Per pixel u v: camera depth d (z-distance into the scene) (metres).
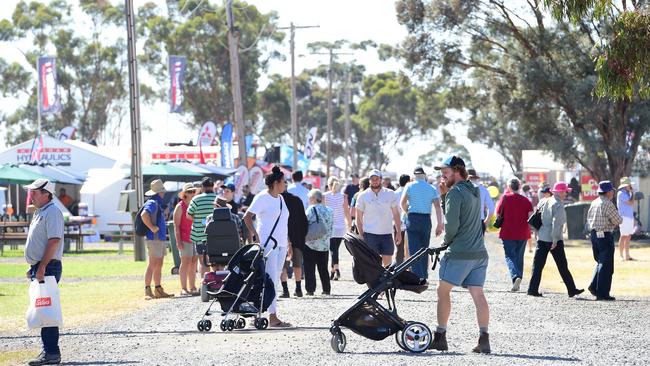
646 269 65.75
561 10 50.97
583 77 115.44
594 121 114.75
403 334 30.89
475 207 30.00
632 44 49.97
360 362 28.80
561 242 48.41
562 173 155.38
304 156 183.00
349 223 59.88
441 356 29.83
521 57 121.25
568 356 29.77
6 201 134.00
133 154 84.25
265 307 37.56
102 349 32.91
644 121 111.00
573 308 43.53
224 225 43.66
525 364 28.11
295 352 31.11
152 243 50.03
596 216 47.19
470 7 122.00
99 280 61.78
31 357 31.86
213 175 114.69
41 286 29.97
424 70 129.50
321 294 50.62
